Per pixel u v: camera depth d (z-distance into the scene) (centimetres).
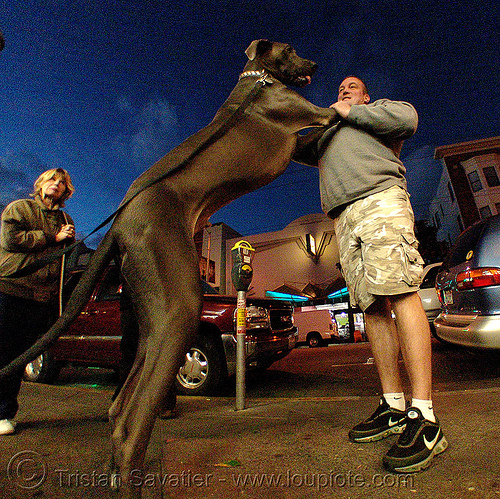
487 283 361
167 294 131
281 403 313
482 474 140
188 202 154
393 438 188
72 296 140
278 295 1980
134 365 129
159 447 196
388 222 184
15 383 237
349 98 245
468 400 260
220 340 416
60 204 266
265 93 198
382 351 200
